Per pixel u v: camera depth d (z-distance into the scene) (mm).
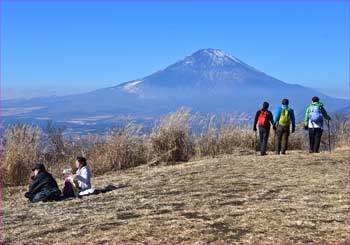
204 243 6316
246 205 8438
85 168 11312
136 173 14219
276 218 7387
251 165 13703
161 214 8094
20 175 13969
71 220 8250
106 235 6949
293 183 10578
